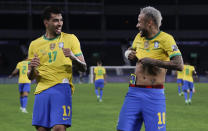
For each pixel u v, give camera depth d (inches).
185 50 5821.9
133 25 6048.2
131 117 434.9
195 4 5826.8
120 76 4333.2
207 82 3801.7
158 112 427.8
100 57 5713.6
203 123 975.6
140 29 435.8
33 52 446.9
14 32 5442.9
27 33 5482.3
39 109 430.6
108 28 6082.7
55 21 432.8
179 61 416.2
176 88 2682.1
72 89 454.3
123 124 438.6
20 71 1233.4
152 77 430.6
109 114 1154.7
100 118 1057.5
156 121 427.2
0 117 1081.4
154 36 431.8
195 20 6048.2
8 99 1729.8
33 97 1840.6
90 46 5821.9
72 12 5570.9
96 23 6063.0
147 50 435.8
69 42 439.5
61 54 434.0
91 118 1057.5
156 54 430.9
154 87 429.7
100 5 5629.9
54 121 420.2
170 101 1663.4
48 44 439.5
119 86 2977.4
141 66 438.3
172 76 4439.0
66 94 431.5
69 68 438.6
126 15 5861.2
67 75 438.6
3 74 5049.2
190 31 5743.1
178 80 2044.8
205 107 1400.1
